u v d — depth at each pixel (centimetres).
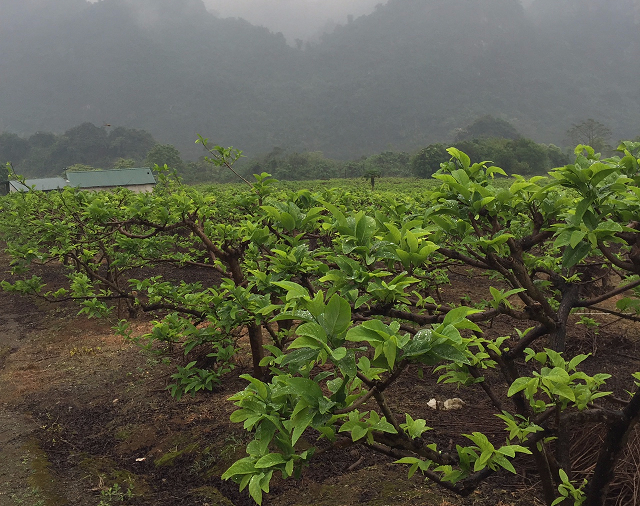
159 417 486
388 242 186
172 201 484
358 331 128
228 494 359
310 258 224
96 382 586
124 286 962
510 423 185
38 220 679
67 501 365
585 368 519
